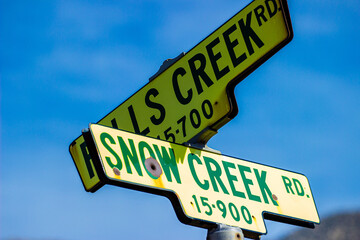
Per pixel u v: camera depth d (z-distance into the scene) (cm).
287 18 720
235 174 746
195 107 756
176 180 700
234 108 737
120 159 674
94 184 770
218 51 759
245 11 752
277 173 778
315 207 785
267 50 726
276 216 752
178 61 784
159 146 707
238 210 725
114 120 816
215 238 700
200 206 702
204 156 736
